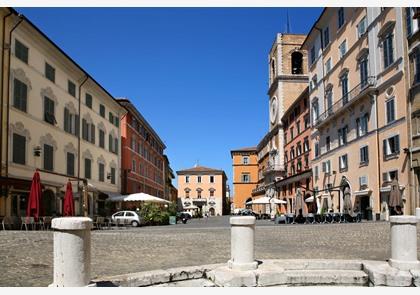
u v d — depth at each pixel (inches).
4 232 773.9
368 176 1416.1
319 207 1915.6
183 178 4857.3
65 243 256.2
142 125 2496.3
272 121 3080.7
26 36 1130.0
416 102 1141.1
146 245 565.9
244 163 4650.6
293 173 2544.3
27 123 1134.4
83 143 1535.4
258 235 760.3
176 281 324.2
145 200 1573.6
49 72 1273.4
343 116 1643.7
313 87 2027.6
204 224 1635.1
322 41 1888.5
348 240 624.1
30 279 317.1
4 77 1031.6
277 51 2891.2
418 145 1135.0
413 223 331.0
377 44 1357.0
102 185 1740.9
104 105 1786.4
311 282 326.0
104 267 382.6
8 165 1040.2
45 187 1211.9
